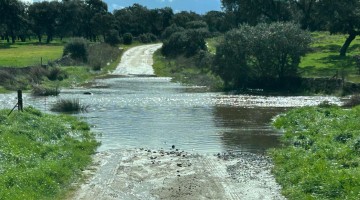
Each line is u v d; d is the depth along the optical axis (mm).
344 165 16094
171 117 31609
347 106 34000
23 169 15789
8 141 18734
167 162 19438
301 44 47969
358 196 12719
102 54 83875
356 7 65688
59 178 16062
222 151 21562
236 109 35344
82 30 151000
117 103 39000
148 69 75125
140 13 147000
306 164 16641
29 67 53875
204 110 34906
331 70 51500
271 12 76500
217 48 50219
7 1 127750
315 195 13719
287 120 27922
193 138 24516
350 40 65188
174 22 136125
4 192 13047
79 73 62875
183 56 79625
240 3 77812
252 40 47812
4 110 26344
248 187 15852
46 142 21062
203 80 56375
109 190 15562
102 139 24219
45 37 176875
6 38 149250
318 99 40344
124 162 19406
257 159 19875
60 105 34438
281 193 15047
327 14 68812
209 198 14750
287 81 47750
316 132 23016
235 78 49812
